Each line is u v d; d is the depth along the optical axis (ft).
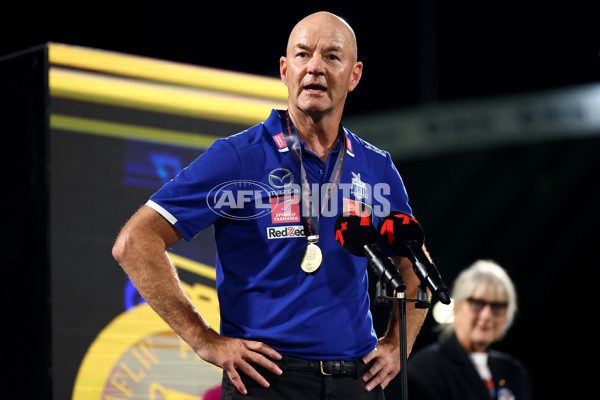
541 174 96.37
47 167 36.24
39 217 36.40
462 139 92.53
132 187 38.19
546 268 98.58
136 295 37.93
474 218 98.37
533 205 97.19
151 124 38.91
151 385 37.88
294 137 29.27
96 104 37.65
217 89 40.60
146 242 27.27
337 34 28.91
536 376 97.09
